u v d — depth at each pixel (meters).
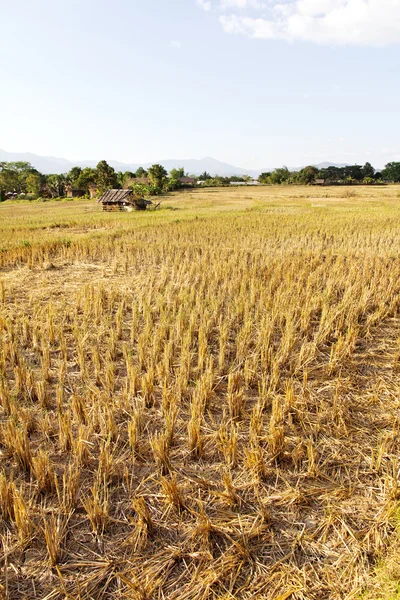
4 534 2.82
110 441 3.74
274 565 2.58
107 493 3.06
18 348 5.82
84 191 86.44
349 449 3.70
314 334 6.11
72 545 2.75
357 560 2.61
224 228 18.84
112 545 2.75
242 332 5.92
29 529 2.76
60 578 2.39
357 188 83.62
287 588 2.44
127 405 4.21
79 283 9.86
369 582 2.44
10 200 84.00
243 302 7.31
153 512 3.00
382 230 16.95
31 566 2.61
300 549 2.72
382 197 55.88
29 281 10.09
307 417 4.06
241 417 4.16
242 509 3.03
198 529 2.78
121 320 6.68
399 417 4.12
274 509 3.04
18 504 2.79
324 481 3.32
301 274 9.29
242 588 2.44
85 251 13.52
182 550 2.69
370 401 4.43
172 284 8.91
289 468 3.47
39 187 92.75
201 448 3.56
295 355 5.48
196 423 3.59
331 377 5.00
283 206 39.09
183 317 6.47
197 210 35.91
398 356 5.45
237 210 34.78
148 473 3.40
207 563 2.60
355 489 3.22
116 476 3.32
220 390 4.73
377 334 6.40
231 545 2.72
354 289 7.94
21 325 6.70
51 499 3.14
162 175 82.19
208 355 5.45
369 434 3.92
